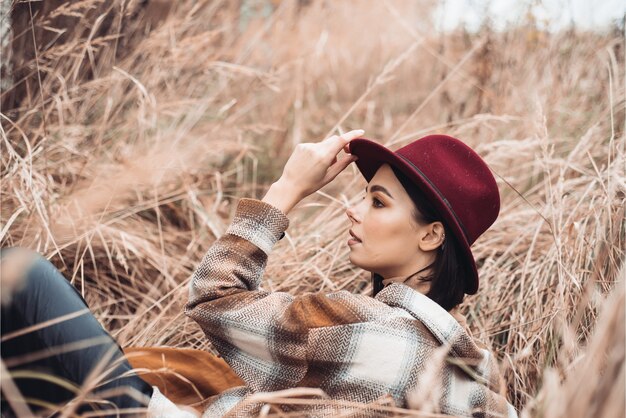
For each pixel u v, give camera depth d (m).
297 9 4.20
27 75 2.66
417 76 4.12
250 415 1.44
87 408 1.42
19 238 2.36
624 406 1.06
